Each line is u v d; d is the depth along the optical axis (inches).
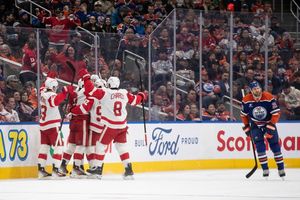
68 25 1418.6
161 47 1259.2
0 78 1117.1
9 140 1095.0
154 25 1478.8
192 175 1158.3
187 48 1282.0
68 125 1154.7
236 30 1317.7
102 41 1210.6
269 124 1066.1
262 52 1336.1
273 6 1737.2
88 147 1109.1
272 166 1330.0
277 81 1344.7
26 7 1483.8
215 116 1306.6
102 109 1077.1
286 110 1352.1
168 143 1256.8
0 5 1471.5
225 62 1312.7
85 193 868.0
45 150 1095.6
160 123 1248.8
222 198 812.6
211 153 1299.2
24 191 894.4
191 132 1282.0
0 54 1117.7
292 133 1350.9
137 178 1101.1
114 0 1541.6
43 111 1090.1
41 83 1151.0
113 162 1190.9
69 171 1153.4
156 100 1255.5
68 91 1098.1
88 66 1197.7
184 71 1279.5
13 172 1096.8
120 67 1225.4
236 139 1318.9
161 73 1261.1
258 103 1070.4
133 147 1216.2
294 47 1360.7
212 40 1300.4
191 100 1286.9
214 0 1621.6
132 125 1217.4
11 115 1122.7
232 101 1317.7
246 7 1637.6
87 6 1521.9
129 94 1097.4
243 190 908.0
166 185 975.0
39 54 1150.3
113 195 844.0
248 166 1327.5
